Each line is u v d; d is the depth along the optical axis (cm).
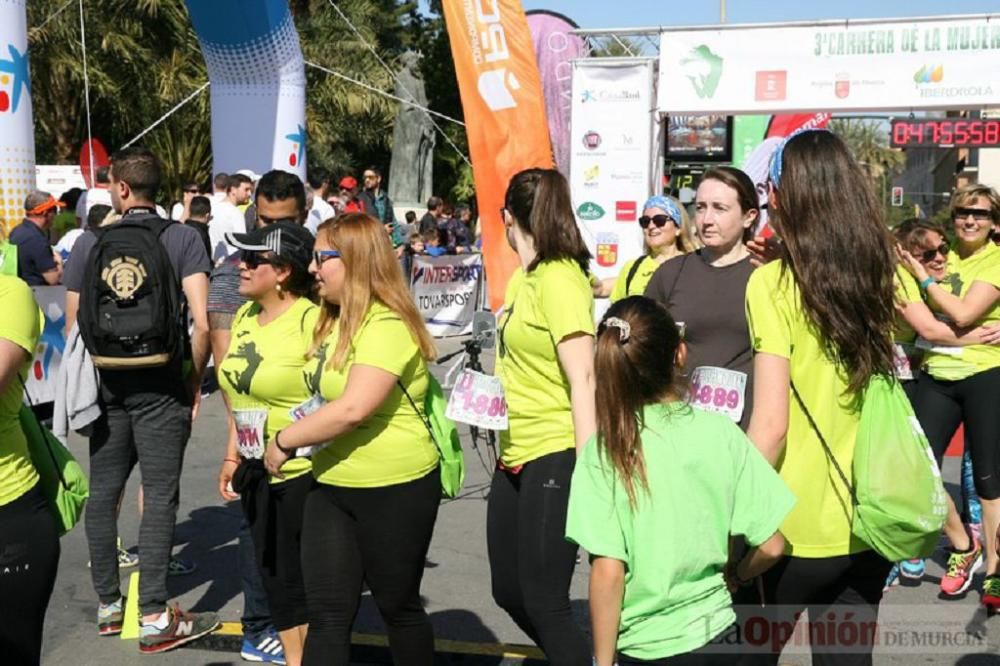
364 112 2755
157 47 2455
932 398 523
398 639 363
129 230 451
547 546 350
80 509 345
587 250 363
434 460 361
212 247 1017
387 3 3341
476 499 714
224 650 472
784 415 284
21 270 858
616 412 262
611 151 1237
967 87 1139
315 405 363
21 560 317
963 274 524
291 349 383
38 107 2378
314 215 1129
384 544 352
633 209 1240
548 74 1374
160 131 2441
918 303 470
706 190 373
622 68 1220
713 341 367
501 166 1015
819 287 279
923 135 1396
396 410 350
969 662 441
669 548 258
